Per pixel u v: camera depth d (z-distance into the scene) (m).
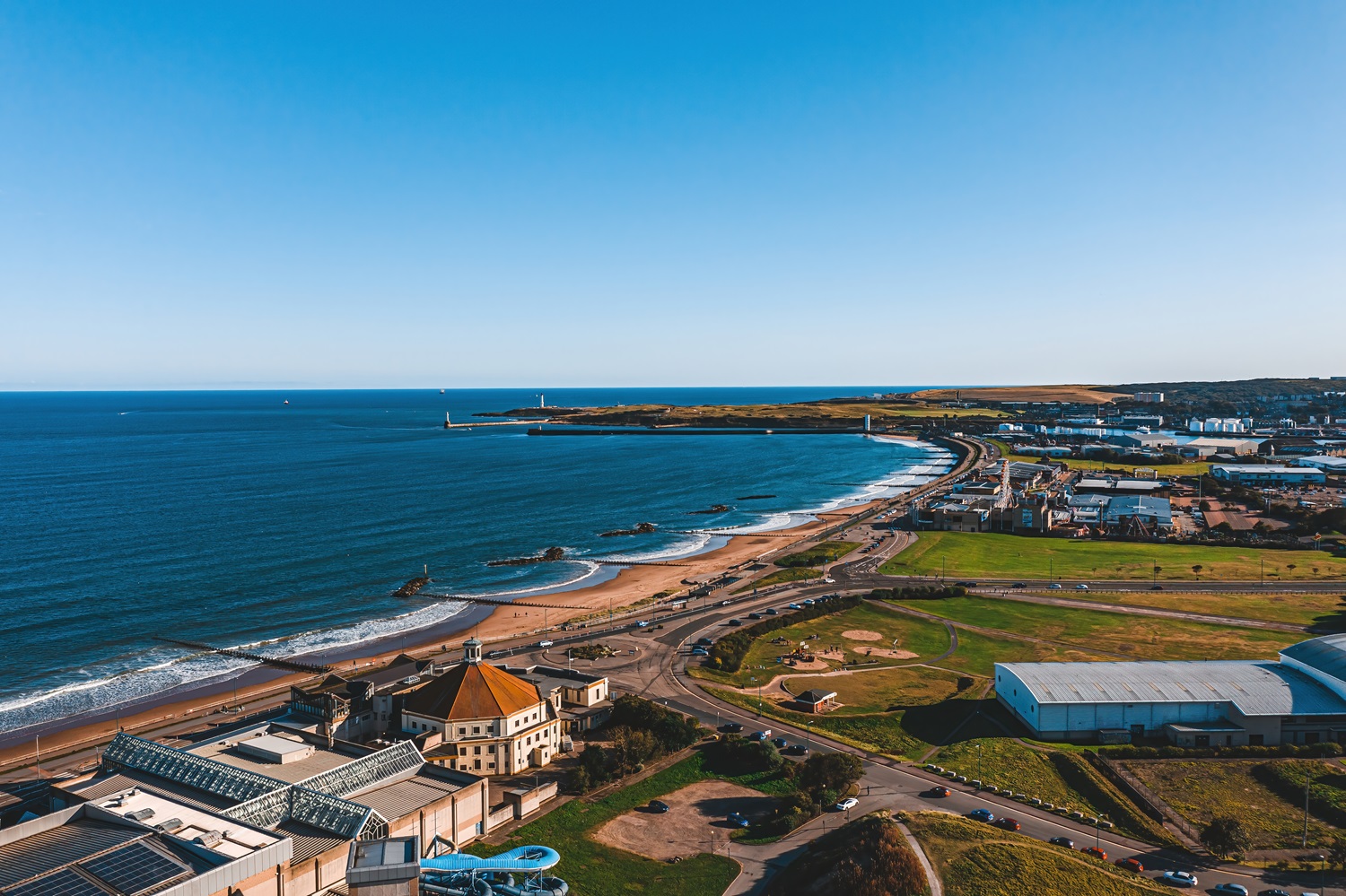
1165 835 91.38
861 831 87.25
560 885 78.56
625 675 146.88
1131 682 127.38
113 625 173.38
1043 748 116.56
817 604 190.62
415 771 95.75
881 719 127.50
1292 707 119.81
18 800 91.25
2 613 178.25
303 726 110.31
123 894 65.62
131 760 94.06
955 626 178.75
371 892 69.62
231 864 68.75
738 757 113.06
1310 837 92.12
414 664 145.50
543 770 110.06
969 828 89.25
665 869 84.75
